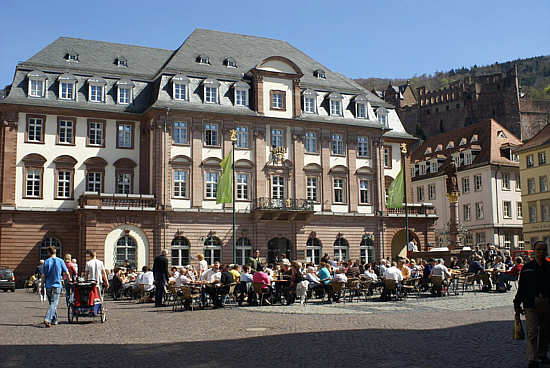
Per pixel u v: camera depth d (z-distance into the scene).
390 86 185.62
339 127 59.72
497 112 164.88
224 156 54.47
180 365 12.48
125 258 49.97
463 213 83.69
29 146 50.91
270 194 55.78
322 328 18.22
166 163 51.78
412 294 32.22
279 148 56.16
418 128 175.75
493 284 37.66
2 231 49.25
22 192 50.34
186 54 57.00
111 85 54.50
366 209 60.16
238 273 29.11
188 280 26.14
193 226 52.22
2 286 45.12
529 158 75.81
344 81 63.78
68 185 51.94
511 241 79.56
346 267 38.22
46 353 13.99
